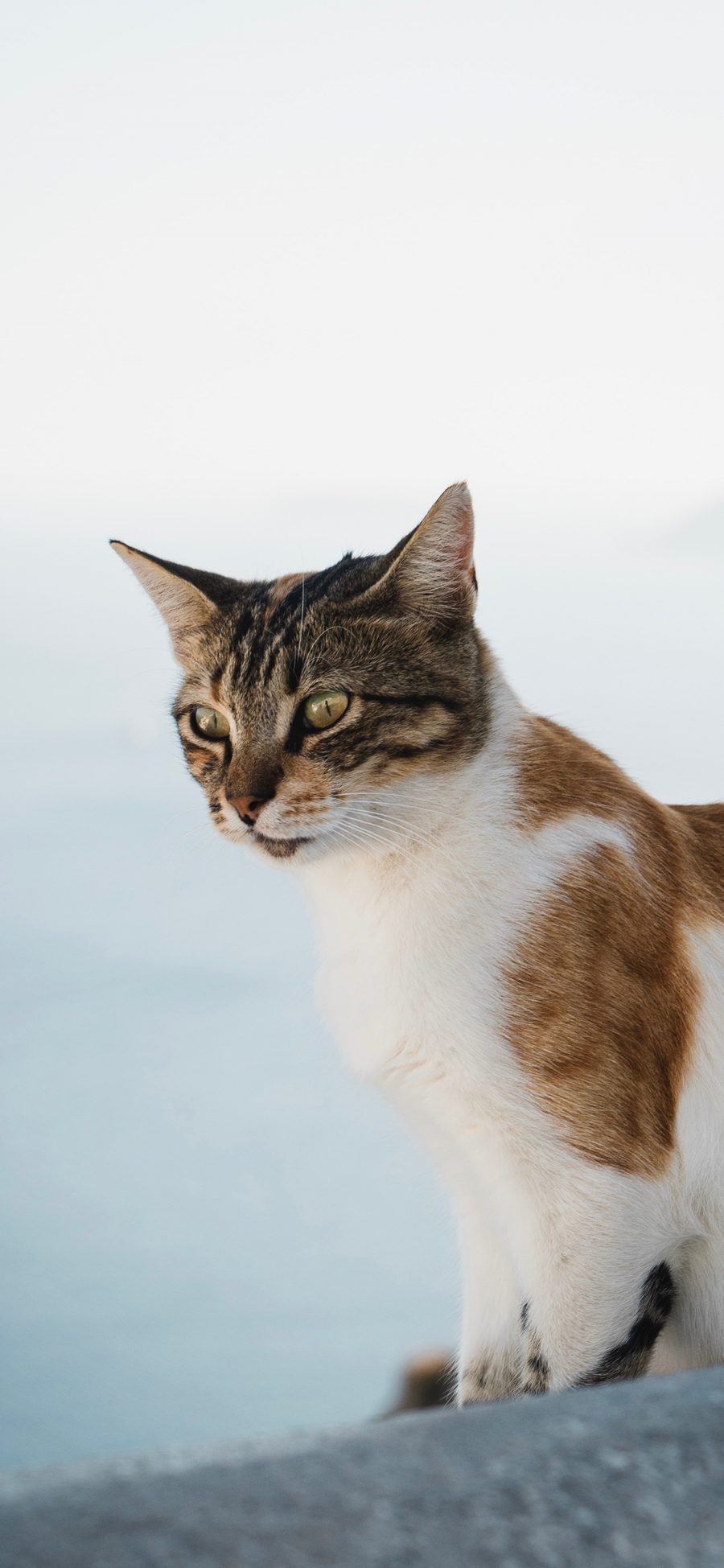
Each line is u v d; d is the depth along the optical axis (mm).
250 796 1099
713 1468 809
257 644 1118
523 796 1082
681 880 1082
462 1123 1071
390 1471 783
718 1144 1062
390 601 1109
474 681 1105
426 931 1067
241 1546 696
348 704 1101
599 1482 785
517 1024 1059
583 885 1065
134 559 1155
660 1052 1062
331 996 1096
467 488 1100
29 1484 774
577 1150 1054
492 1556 714
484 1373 1094
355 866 1086
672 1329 1079
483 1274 1096
